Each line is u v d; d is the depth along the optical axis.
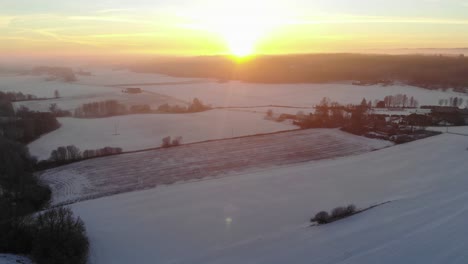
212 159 68.50
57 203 49.69
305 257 35.16
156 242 39.06
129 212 46.41
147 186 55.91
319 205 48.16
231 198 50.59
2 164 57.72
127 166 64.44
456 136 81.88
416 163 65.31
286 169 63.00
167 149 74.38
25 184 52.72
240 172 61.94
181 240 39.47
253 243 38.34
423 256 34.59
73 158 67.12
